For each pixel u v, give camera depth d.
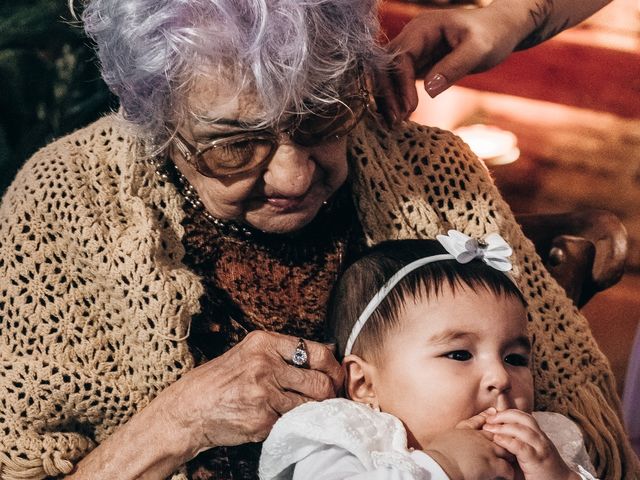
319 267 2.05
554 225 2.50
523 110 5.45
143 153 1.98
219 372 1.82
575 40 5.95
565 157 5.16
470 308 1.82
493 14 2.28
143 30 1.66
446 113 5.34
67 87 2.86
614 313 4.21
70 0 1.90
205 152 1.74
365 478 1.60
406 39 2.19
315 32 1.67
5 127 2.87
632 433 2.54
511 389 1.80
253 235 2.00
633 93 5.62
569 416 2.13
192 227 1.99
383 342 1.87
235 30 1.61
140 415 1.85
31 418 1.87
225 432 1.81
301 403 1.80
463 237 1.92
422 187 2.15
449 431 1.72
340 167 1.84
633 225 4.73
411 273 1.89
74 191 1.95
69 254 1.93
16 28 2.79
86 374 1.89
